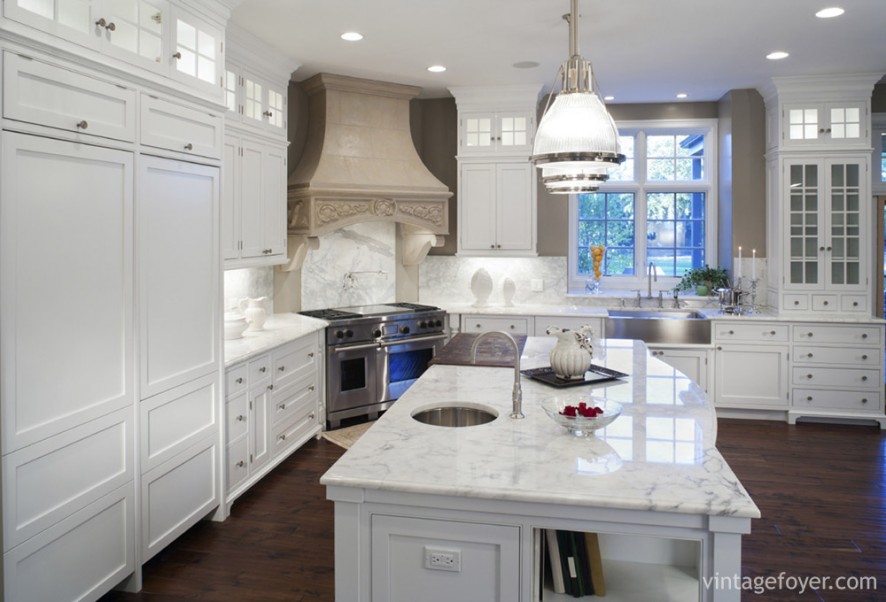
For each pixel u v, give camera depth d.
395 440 2.29
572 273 6.90
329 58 4.97
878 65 5.23
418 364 5.79
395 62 5.10
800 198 5.68
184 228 3.19
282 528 3.56
